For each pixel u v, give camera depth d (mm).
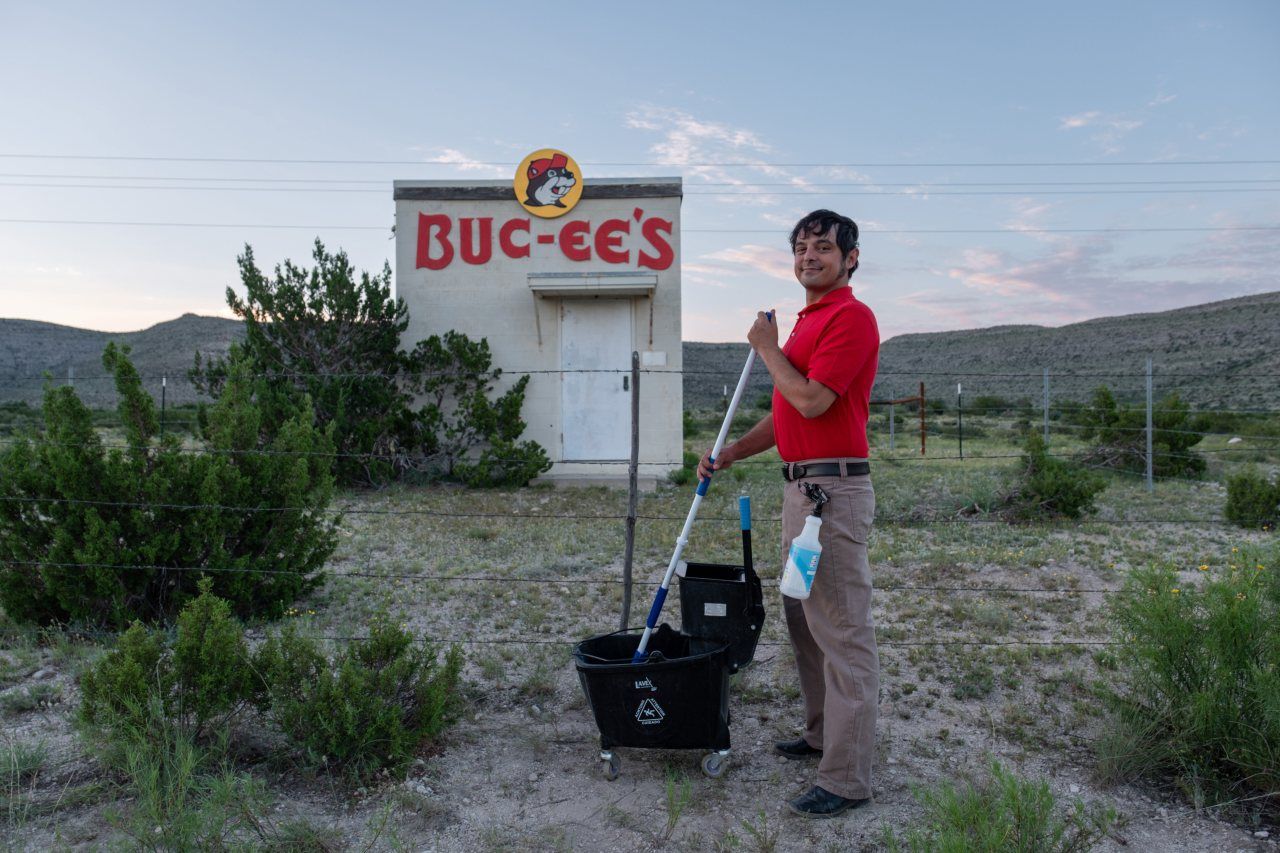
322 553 5906
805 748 3584
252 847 2740
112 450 5230
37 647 4969
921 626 5434
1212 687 3418
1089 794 3229
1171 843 2902
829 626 3100
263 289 11953
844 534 3049
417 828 3018
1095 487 9453
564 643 4938
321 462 5906
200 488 5266
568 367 13070
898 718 3975
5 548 5156
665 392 13047
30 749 3463
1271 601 3664
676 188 12930
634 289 12586
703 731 3316
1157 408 13828
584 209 13008
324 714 3324
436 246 13070
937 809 2773
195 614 3562
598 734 3824
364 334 12406
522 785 3348
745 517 3424
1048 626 5457
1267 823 3027
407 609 5844
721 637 3506
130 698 3330
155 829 2857
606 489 11992
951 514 9609
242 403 5688
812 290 3215
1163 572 4000
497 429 12586
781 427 3203
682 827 3029
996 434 23406
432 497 11289
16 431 5508
